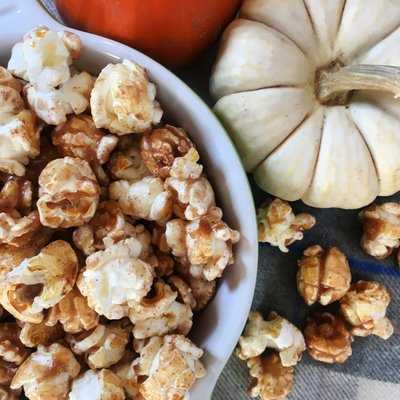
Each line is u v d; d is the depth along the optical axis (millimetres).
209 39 323
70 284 277
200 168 288
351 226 363
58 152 297
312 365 359
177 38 311
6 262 280
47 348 287
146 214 293
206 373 297
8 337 291
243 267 298
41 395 280
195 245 285
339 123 312
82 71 302
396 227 348
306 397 357
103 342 289
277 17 310
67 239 291
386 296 350
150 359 285
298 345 347
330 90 308
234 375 354
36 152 287
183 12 299
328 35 312
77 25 316
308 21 312
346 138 311
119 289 275
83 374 290
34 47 280
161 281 293
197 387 296
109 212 290
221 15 312
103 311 275
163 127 299
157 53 319
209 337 301
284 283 360
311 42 313
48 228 287
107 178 298
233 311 299
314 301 349
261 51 303
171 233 289
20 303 271
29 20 301
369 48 316
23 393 306
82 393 282
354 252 361
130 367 292
